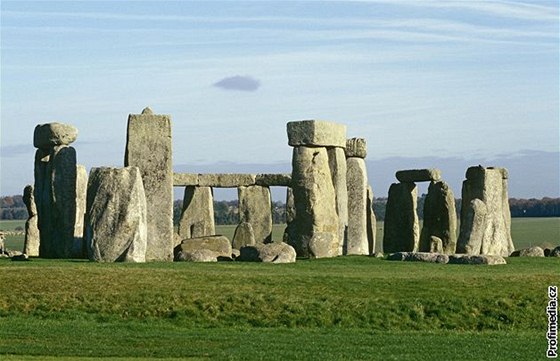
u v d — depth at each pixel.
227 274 41.50
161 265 45.19
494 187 56.91
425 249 63.06
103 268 42.44
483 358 31.61
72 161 54.66
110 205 47.69
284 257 49.28
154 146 51.97
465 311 37.34
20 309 37.25
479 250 54.41
